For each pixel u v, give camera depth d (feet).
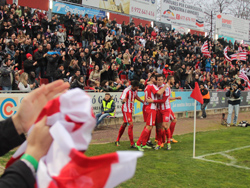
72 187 2.30
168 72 48.39
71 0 51.96
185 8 76.23
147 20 67.26
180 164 18.57
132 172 2.28
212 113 50.44
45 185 2.39
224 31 88.02
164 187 14.29
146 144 24.88
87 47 42.47
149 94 22.53
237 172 17.22
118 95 34.60
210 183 15.11
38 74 34.63
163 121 22.74
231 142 26.81
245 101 57.00
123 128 23.67
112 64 39.52
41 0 47.70
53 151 2.48
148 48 56.75
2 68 26.94
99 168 2.28
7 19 38.99
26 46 34.86
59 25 45.39
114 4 59.36
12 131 3.20
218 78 61.72
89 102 2.45
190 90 45.39
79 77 30.60
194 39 71.46
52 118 2.48
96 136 27.37
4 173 2.56
